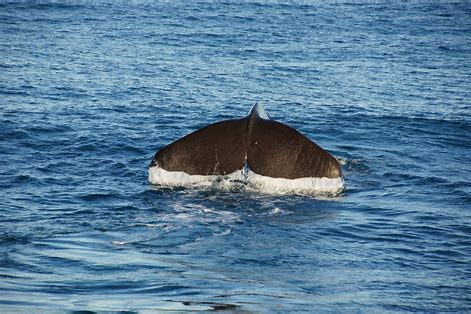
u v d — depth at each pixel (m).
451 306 27.22
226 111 70.75
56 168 49.12
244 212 39.62
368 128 65.69
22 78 83.06
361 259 33.09
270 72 93.81
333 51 114.00
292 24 142.75
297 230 37.06
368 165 52.56
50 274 29.08
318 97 79.81
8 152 52.81
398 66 103.31
